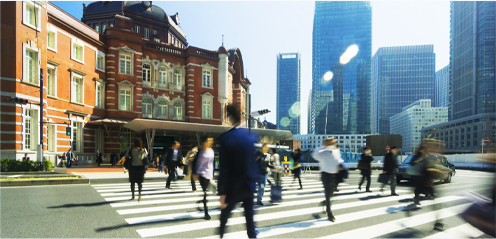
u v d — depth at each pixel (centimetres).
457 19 11788
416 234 469
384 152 3253
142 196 834
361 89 13812
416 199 638
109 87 2733
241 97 4253
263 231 477
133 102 2833
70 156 2150
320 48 14412
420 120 16575
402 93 19188
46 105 1995
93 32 2628
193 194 884
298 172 1059
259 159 418
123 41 2816
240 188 312
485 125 9306
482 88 9994
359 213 625
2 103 1716
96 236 439
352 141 13675
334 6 14275
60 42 2255
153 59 3052
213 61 3412
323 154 579
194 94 3228
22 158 1697
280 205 719
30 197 789
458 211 659
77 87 2466
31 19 1930
